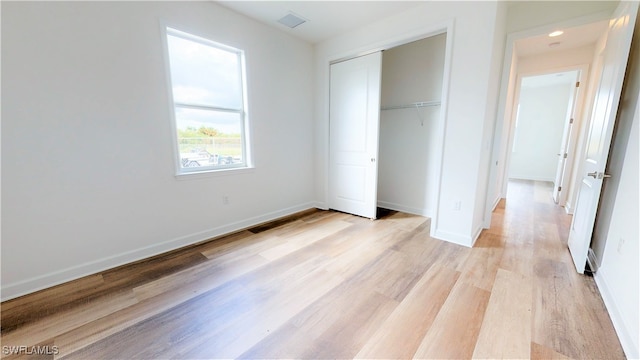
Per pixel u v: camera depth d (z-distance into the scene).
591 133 2.47
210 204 2.86
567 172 4.10
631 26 1.73
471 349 1.36
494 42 2.33
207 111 2.80
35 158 1.81
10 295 1.79
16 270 1.80
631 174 1.64
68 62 1.87
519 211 3.87
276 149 3.50
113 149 2.14
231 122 3.03
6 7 1.63
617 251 1.68
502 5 2.47
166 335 1.47
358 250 2.56
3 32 1.63
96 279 2.03
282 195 3.68
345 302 1.75
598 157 2.02
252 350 1.37
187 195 2.65
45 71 1.79
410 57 3.57
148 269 2.19
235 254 2.48
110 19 2.03
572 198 3.75
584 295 1.80
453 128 2.60
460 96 2.51
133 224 2.32
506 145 4.32
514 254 2.45
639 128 1.61
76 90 1.92
